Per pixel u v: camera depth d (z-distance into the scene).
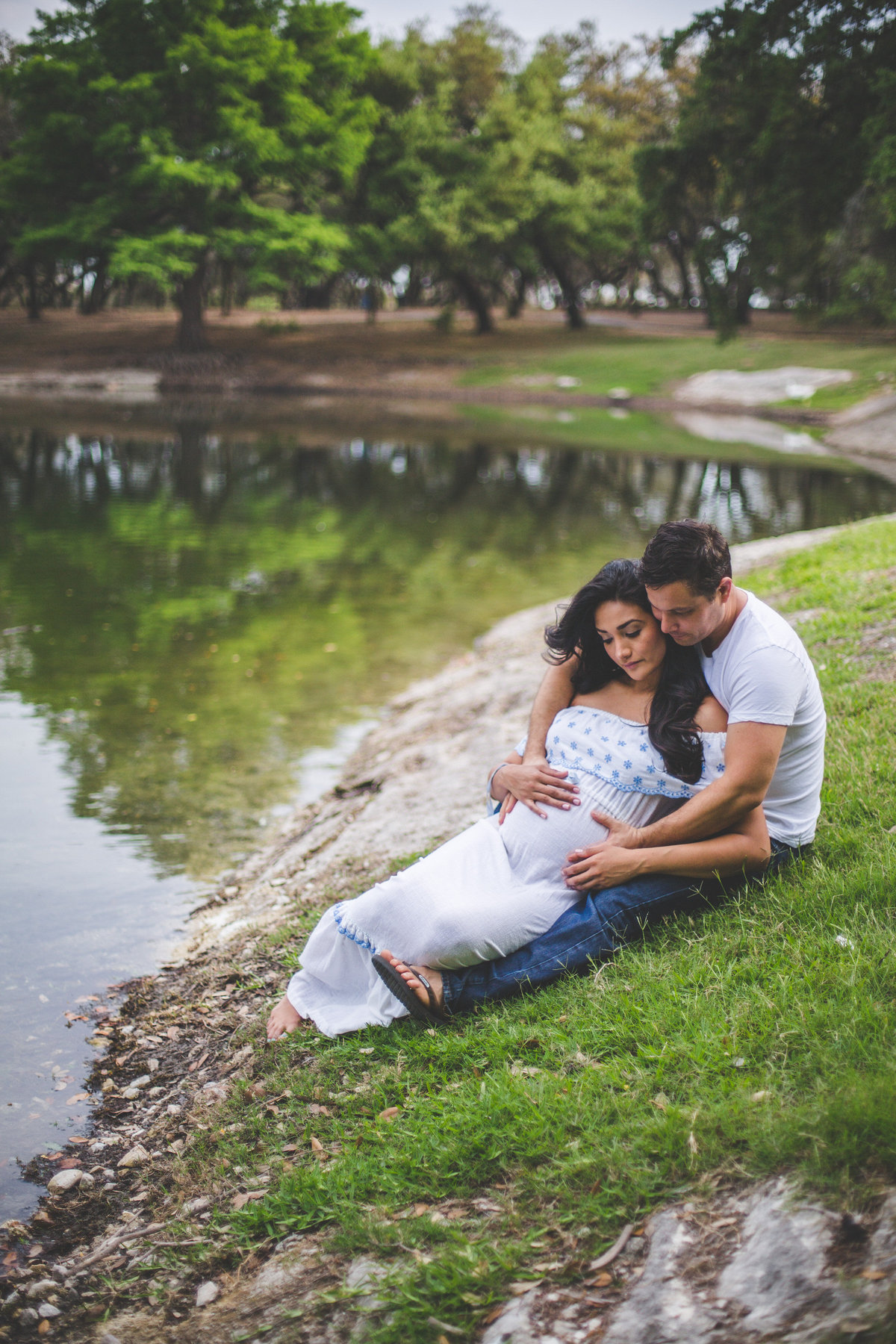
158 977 4.29
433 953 3.15
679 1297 2.06
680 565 2.87
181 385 44.12
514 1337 2.09
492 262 49.62
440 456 25.06
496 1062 2.95
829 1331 1.84
